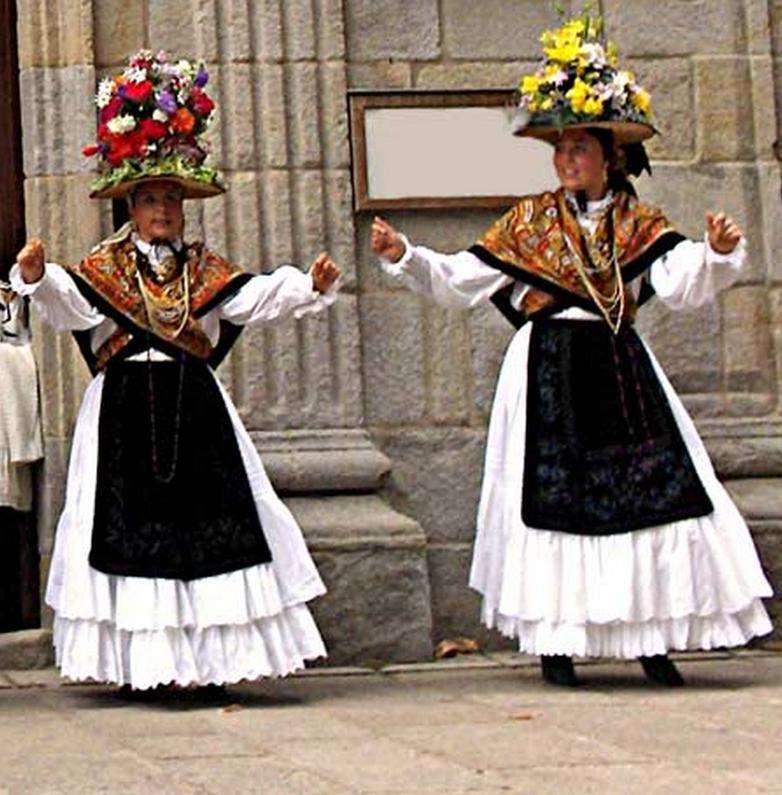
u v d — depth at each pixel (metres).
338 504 12.56
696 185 13.23
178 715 10.18
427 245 12.99
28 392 12.51
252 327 12.61
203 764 8.46
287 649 10.70
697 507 10.94
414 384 12.90
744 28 13.36
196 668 10.50
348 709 10.30
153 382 10.73
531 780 7.92
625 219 11.25
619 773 8.05
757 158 13.31
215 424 10.77
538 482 11.00
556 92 11.08
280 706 10.48
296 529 10.94
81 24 12.62
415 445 12.88
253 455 10.93
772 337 13.25
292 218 12.71
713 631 11.00
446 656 12.61
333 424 12.68
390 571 12.35
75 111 12.63
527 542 10.98
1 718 10.27
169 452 10.62
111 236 11.79
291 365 12.64
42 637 12.31
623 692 10.78
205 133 12.48
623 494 10.93
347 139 12.84
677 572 10.89
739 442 13.05
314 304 10.88
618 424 11.00
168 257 10.94
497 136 13.02
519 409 11.16
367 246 12.90
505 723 9.59
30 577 12.70
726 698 10.43
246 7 12.73
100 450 10.70
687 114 13.26
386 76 12.99
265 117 12.72
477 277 11.19
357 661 12.29
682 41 13.26
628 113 11.12
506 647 12.84
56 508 12.48
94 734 9.52
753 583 11.00
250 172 12.67
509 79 13.13
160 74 10.86
